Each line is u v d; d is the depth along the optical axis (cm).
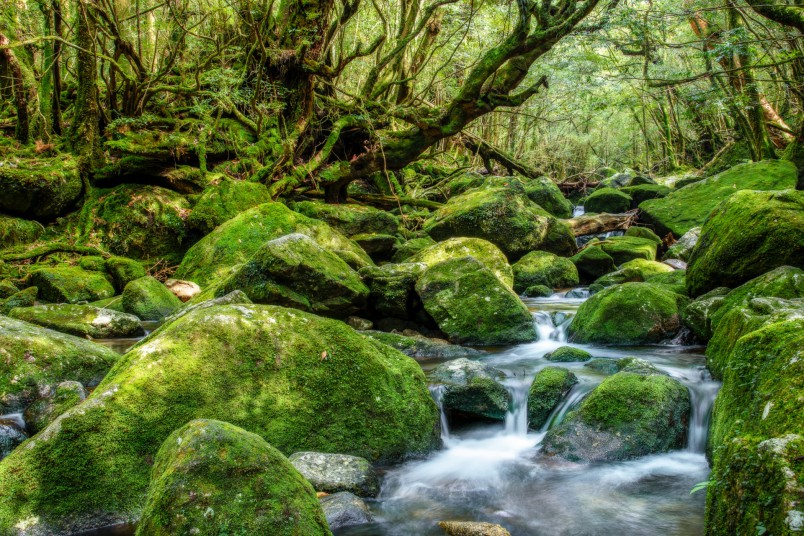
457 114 1470
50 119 1407
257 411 420
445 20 1820
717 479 277
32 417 468
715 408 437
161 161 1327
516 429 538
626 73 1446
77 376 536
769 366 354
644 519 379
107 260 1125
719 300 702
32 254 1106
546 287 1187
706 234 862
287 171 1438
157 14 1802
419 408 484
